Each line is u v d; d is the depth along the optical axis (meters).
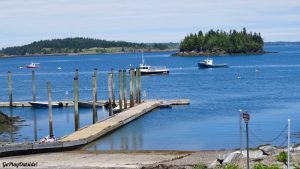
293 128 62.66
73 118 77.62
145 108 79.62
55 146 49.44
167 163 39.62
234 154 38.09
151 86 131.50
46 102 92.56
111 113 75.56
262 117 71.94
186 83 137.75
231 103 89.31
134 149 51.56
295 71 173.25
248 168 30.86
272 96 98.94
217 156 42.31
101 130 59.28
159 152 47.91
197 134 60.31
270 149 40.38
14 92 127.12
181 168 36.69
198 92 112.50
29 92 125.56
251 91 110.19
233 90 114.00
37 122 74.56
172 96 105.75
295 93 103.25
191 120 71.31
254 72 174.75
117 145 54.28
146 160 43.06
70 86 140.00
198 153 45.66
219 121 69.56
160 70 174.12
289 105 84.88
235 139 56.47
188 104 88.44
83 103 89.00
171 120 71.69
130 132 62.53
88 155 46.81
